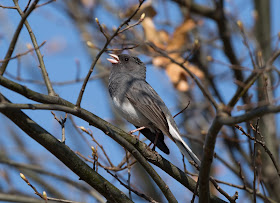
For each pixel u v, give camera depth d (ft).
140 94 34.37
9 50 22.71
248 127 25.32
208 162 22.16
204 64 40.75
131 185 32.22
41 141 23.86
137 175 38.06
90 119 24.39
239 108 21.13
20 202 28.94
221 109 20.70
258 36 41.04
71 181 36.29
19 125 23.45
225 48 40.29
